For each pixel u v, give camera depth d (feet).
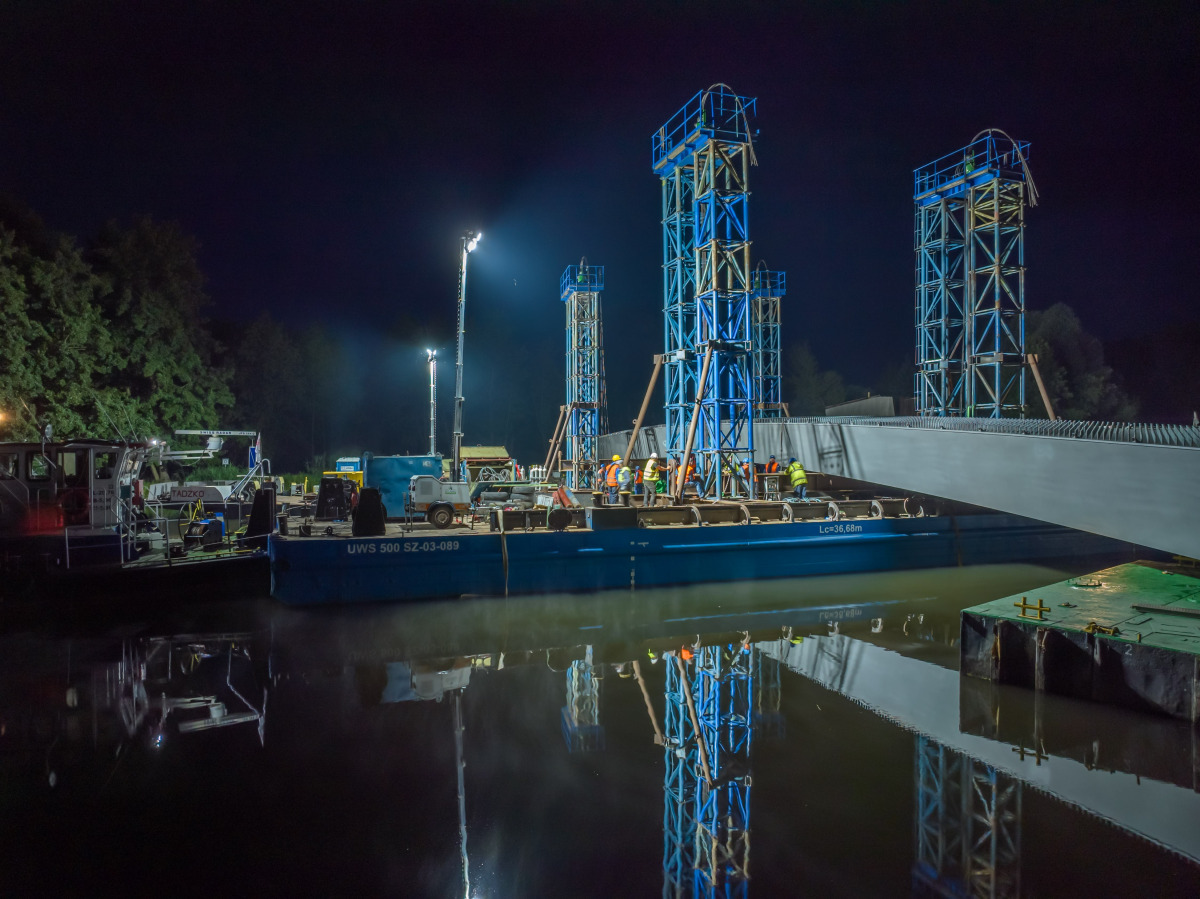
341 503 76.38
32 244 119.85
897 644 46.50
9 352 108.06
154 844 22.33
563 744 30.32
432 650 45.11
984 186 93.20
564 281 123.24
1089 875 20.43
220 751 29.50
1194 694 31.17
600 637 48.21
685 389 79.46
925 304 104.06
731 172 75.61
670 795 25.59
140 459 58.44
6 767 27.94
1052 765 27.84
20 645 45.65
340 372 214.07
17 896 19.54
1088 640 34.42
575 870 20.86
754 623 52.01
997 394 90.27
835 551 68.74
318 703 35.40
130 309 137.18
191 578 53.26
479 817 23.95
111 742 30.45
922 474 66.80
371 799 25.36
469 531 64.13
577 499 71.41
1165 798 25.09
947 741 30.22
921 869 20.52
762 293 130.11
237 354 190.90
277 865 21.15
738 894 19.39
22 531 52.39
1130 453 47.14
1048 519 53.57
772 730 31.78
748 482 75.15
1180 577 44.60
